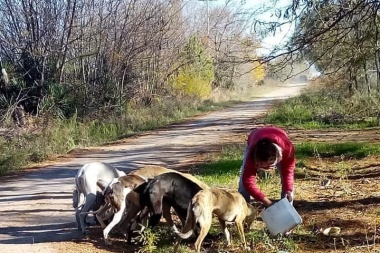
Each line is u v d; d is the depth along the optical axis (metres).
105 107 26.83
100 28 27.41
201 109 35.94
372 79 24.22
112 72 28.23
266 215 6.76
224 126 24.97
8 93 23.58
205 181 10.84
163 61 34.84
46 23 25.27
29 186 12.79
